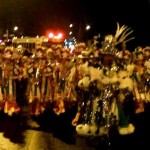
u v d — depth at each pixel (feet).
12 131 28.76
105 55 23.17
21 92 31.58
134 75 26.66
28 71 29.89
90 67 22.91
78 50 28.94
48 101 29.89
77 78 28.12
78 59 28.07
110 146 25.26
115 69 22.95
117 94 22.79
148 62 28.48
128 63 27.07
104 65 23.24
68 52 30.14
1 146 25.57
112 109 22.63
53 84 29.66
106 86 22.85
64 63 29.55
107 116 22.68
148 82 28.19
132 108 27.78
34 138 27.37
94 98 23.02
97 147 25.81
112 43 23.72
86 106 23.48
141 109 27.50
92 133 22.82
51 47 30.53
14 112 31.78
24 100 33.12
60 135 28.17
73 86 28.45
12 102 29.14
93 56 23.29
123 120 22.68
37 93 29.73
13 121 31.32
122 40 24.49
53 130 29.27
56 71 29.60
